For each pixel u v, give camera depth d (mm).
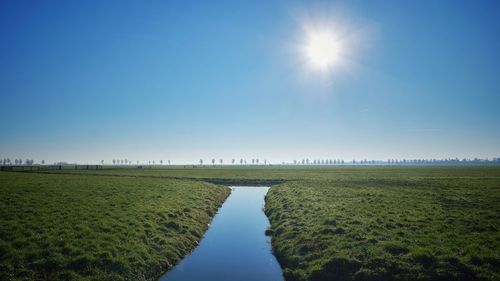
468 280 15797
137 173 111250
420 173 112688
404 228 24141
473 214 28781
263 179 93500
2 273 16125
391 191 48969
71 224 23969
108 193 41344
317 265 18359
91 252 18906
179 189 51219
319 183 68375
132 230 23688
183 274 19469
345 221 26391
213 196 52156
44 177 69312
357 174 108812
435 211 30484
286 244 23766
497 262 17109
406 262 17469
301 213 32281
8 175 74500
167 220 28359
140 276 18047
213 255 23359
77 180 62188
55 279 16188
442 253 18266
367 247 19828
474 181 68312
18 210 27500
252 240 27625
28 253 18156
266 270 20312
